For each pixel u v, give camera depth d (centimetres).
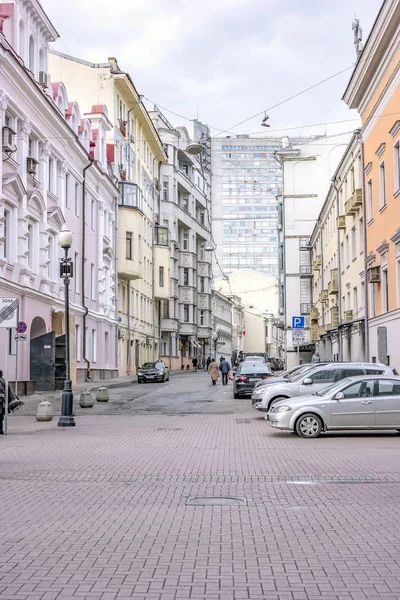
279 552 667
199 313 8850
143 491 1009
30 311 3097
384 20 2706
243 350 13362
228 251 17388
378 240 3231
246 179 17562
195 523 796
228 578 588
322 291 5316
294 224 6931
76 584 573
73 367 3853
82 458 1352
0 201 2664
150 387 4028
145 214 6353
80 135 4119
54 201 3506
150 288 6644
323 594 546
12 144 2759
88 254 4316
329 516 829
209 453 1421
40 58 3369
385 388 1712
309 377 2086
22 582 579
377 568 613
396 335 2852
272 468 1219
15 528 775
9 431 1886
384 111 3044
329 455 1376
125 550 679
